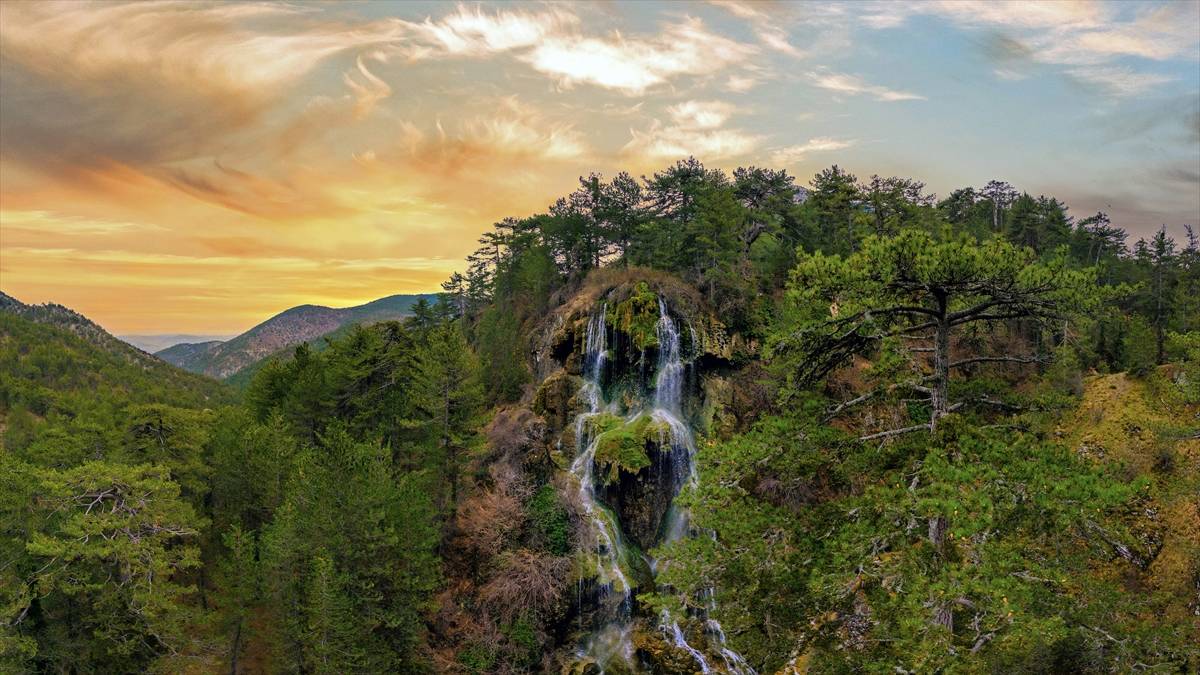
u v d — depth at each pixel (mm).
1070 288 12422
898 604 11844
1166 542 28922
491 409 53031
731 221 52906
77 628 30422
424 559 32656
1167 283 58312
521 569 35781
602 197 60531
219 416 51000
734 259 57094
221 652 32906
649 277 53812
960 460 11820
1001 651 13781
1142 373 38156
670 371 49031
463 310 78188
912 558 11805
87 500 31172
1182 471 31281
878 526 12523
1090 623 12359
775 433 14219
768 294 54031
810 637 14070
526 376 54719
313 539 31344
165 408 40594
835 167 58844
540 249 61688
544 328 57125
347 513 31500
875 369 15031
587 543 38469
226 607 32125
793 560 13461
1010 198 82125
